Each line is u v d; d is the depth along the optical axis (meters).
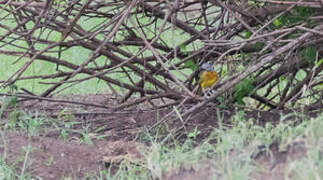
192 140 9.69
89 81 15.96
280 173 6.85
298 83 10.76
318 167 6.30
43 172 8.41
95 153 9.08
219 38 10.76
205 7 10.95
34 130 9.66
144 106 12.52
